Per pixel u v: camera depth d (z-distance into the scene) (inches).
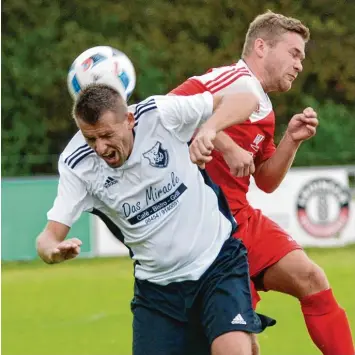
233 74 551.8
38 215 1514.5
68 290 1172.5
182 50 2591.0
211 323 482.3
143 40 2593.5
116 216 494.9
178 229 488.1
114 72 546.3
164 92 2554.1
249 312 483.8
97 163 484.7
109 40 2536.9
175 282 494.3
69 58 2488.9
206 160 456.4
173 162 483.5
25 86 2443.4
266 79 585.0
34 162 2140.7
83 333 882.8
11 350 805.9
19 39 2488.9
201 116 483.5
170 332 502.0
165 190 483.8
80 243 453.7
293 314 956.0
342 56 2687.0
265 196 1537.9
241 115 481.1
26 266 1456.7
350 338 589.0
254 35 586.9
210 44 2704.2
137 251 499.5
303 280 571.2
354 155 2105.1
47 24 2506.2
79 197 491.5
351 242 1565.0
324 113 2338.8
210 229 493.0
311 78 2709.2
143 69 2517.2
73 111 467.5
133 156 476.7
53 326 921.5
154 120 479.2
